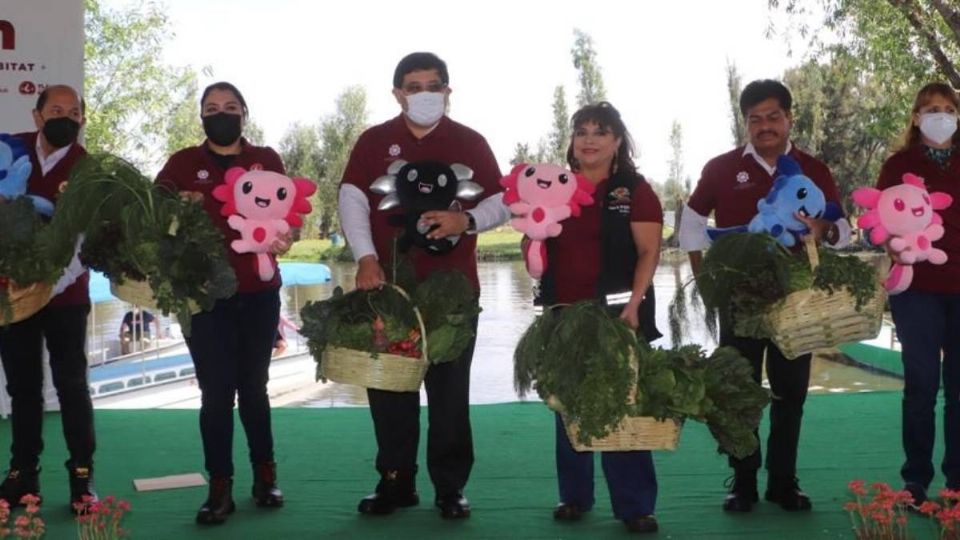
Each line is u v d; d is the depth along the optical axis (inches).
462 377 179.0
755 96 174.9
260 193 168.1
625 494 170.4
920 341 178.7
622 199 165.8
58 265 162.4
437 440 180.1
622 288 166.7
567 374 148.4
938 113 173.8
